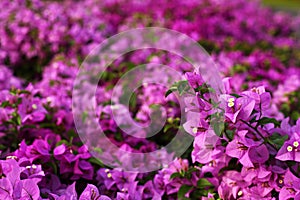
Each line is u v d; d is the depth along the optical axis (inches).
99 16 69.1
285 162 31.0
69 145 34.3
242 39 70.9
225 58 51.2
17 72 56.2
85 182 34.1
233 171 31.7
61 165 33.1
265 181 31.0
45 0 68.2
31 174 31.1
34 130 36.7
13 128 36.6
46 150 33.1
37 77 55.3
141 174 34.8
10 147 36.1
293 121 40.0
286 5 182.9
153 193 33.6
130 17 70.7
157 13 70.0
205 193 33.1
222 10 76.9
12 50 55.9
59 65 46.7
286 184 30.1
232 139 30.5
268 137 30.8
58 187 32.6
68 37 55.7
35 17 57.0
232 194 31.9
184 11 71.2
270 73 50.8
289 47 72.1
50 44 55.9
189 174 33.3
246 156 30.0
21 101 36.7
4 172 30.4
